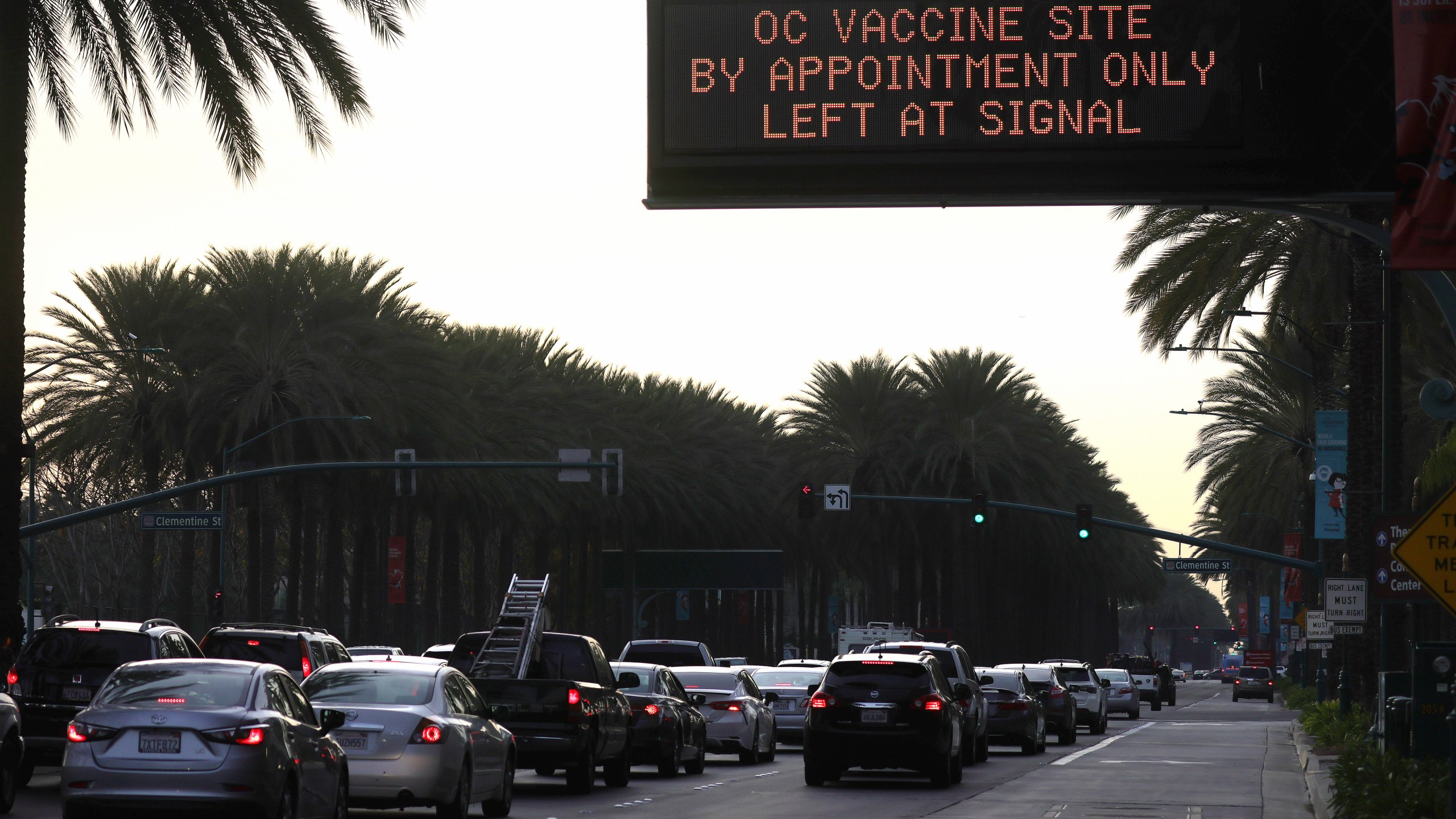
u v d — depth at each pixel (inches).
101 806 1851.6
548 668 3334.2
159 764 1854.1
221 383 6963.6
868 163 1878.7
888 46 1887.3
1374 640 4436.5
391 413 7135.8
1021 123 1867.6
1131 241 4685.0
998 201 1870.1
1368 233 1873.8
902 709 3245.6
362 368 7165.4
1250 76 1839.3
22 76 3125.0
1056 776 3644.2
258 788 1863.9
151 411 7007.9
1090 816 2645.2
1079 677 6112.2
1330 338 5605.3
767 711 4379.9
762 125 1893.5
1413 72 1771.7
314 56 3422.7
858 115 1883.6
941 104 1876.2
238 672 1972.2
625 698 3309.5
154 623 2861.7
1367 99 1815.9
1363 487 4399.6
